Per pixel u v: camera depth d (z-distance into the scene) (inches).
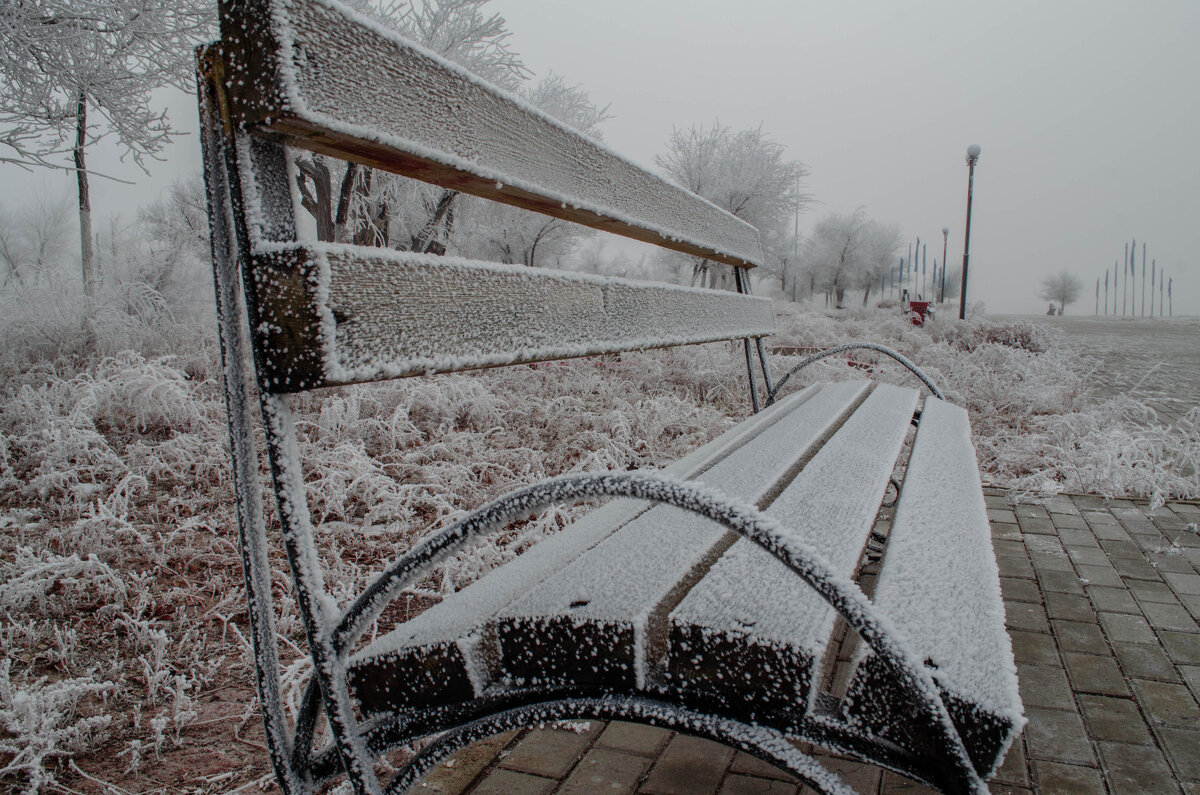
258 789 60.6
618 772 62.6
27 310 214.5
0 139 239.1
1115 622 91.8
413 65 41.2
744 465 65.7
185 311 275.3
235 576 102.1
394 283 37.0
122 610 90.6
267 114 33.3
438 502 118.1
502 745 66.9
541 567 45.9
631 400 215.9
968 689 32.0
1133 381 356.2
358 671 40.2
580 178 61.8
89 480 139.5
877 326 572.4
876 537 115.0
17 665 79.7
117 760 65.3
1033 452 175.5
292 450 37.3
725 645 35.1
